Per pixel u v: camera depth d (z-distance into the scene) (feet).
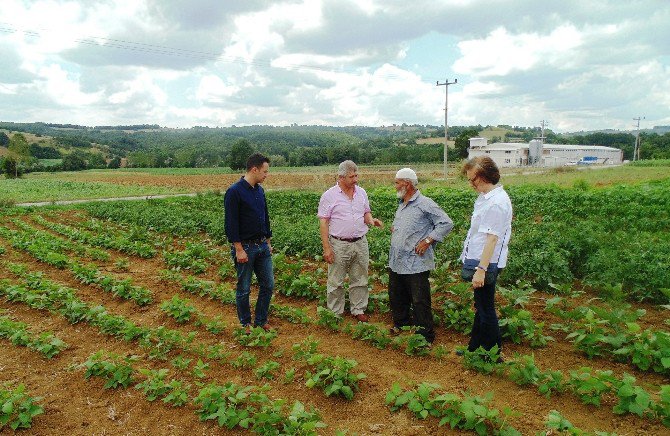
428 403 13.76
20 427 14.29
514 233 39.50
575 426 13.32
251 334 19.36
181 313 22.59
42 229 57.67
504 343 19.17
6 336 21.08
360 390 15.80
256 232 20.80
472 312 20.49
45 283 27.09
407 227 19.27
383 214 61.41
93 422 14.65
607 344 18.21
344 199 22.26
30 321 23.85
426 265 19.27
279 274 29.32
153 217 57.72
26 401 14.61
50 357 19.04
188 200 93.45
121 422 14.62
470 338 18.48
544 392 14.73
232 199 20.18
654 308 24.14
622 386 13.28
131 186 164.25
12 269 32.42
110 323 21.21
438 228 18.69
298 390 15.97
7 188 152.76
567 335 19.65
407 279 19.47
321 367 16.25
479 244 16.44
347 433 13.62
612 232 41.93
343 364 15.60
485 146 315.17
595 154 350.64
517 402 14.69
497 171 15.99
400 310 20.65
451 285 25.32
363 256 22.89
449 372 16.83
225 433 13.85
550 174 149.07
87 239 45.68
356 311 23.21
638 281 25.57
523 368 15.37
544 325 20.61
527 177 135.74
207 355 18.72
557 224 42.11
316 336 20.74
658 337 16.20
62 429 14.33
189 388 16.03
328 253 22.53
